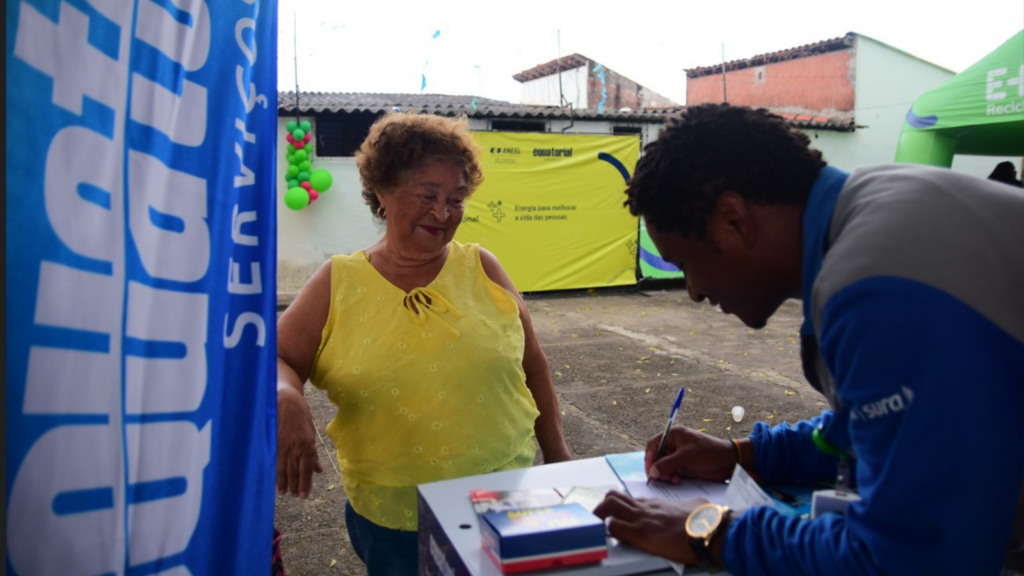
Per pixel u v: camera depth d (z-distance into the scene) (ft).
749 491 4.10
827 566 3.14
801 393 19.22
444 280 5.98
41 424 2.51
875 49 47.47
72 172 2.59
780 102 56.08
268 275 3.84
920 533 2.87
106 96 2.73
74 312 2.61
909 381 2.90
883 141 47.47
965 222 3.18
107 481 2.76
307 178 34.81
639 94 65.57
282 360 5.74
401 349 5.61
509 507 4.08
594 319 31.01
